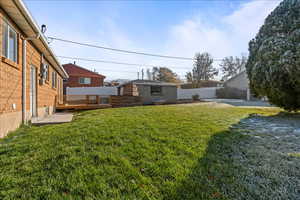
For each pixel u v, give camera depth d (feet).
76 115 25.81
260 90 24.07
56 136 11.78
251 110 29.09
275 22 22.88
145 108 32.12
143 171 7.20
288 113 25.50
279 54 20.76
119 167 7.44
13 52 15.12
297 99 21.58
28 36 17.30
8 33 13.87
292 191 6.05
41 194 5.70
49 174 6.88
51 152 8.91
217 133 12.99
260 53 23.07
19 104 15.78
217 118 19.85
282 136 12.78
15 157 8.39
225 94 81.61
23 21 14.70
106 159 8.13
